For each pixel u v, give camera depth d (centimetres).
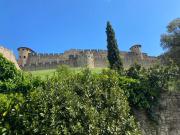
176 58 4828
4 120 1666
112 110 1888
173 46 5228
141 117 2131
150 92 2197
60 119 1717
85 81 1981
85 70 2067
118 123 1847
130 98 2150
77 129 1700
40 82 2036
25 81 2058
